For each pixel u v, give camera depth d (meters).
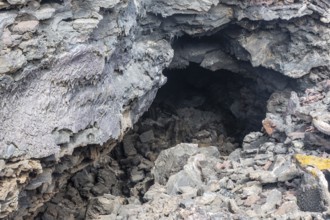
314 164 13.01
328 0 17.62
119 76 13.22
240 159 15.42
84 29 10.82
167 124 21.33
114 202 14.23
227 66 19.12
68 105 10.74
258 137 16.94
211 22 16.81
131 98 13.61
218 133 21.88
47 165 10.66
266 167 14.29
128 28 12.83
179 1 15.88
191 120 22.17
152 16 15.95
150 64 14.85
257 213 12.34
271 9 17.16
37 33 10.00
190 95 23.39
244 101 21.16
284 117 16.75
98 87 11.71
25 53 9.59
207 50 18.53
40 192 11.02
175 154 16.11
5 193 9.40
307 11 17.33
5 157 9.36
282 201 12.64
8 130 9.43
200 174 14.91
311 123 15.05
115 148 19.27
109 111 12.30
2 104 9.27
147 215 12.92
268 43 18.05
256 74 19.16
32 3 9.96
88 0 11.09
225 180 14.05
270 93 19.44
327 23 17.72
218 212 12.31
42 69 10.09
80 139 11.33
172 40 17.08
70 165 11.72
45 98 10.16
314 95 16.94
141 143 19.91
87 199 15.59
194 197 13.61
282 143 15.41
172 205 13.16
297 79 18.30
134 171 17.81
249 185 13.52
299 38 17.89
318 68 18.06
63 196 15.47
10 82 9.25
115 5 11.88
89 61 11.00
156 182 15.62
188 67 22.38
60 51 10.40
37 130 10.00
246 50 18.00
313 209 12.21
